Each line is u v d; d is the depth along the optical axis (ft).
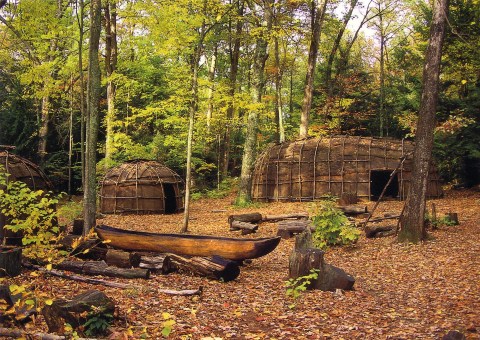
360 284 30.99
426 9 86.79
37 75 50.06
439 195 78.28
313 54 90.17
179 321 21.94
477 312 23.70
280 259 40.37
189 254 33.50
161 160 101.35
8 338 16.84
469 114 78.02
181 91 56.08
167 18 52.06
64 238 33.86
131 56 89.20
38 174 49.03
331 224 42.88
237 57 109.09
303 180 83.82
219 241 33.04
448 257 36.68
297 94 132.46
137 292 26.11
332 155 83.25
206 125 94.84
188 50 56.08
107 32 85.51
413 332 21.09
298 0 87.86
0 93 95.66
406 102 92.89
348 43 120.37
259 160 92.79
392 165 79.66
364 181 80.02
